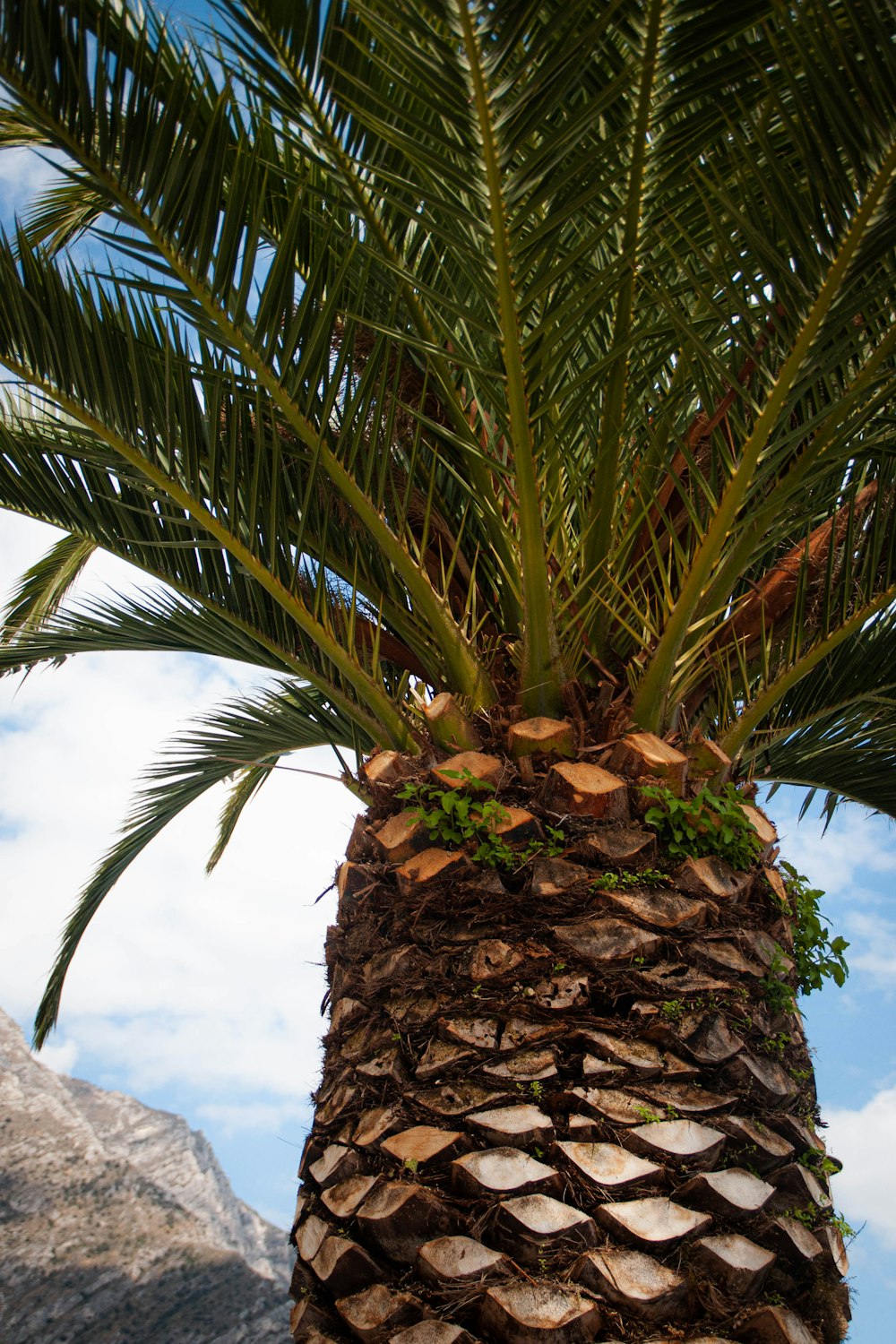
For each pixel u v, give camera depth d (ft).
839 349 9.66
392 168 10.82
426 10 8.21
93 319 11.05
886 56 8.09
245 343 10.55
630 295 10.66
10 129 12.21
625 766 11.49
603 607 12.65
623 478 13.10
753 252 9.88
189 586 13.38
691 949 10.52
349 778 12.80
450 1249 9.08
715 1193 9.32
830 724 15.60
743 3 8.35
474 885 10.78
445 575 13.53
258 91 9.77
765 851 11.99
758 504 11.13
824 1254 9.60
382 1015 10.69
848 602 12.58
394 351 12.84
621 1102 9.73
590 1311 8.55
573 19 7.88
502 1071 9.91
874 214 8.71
